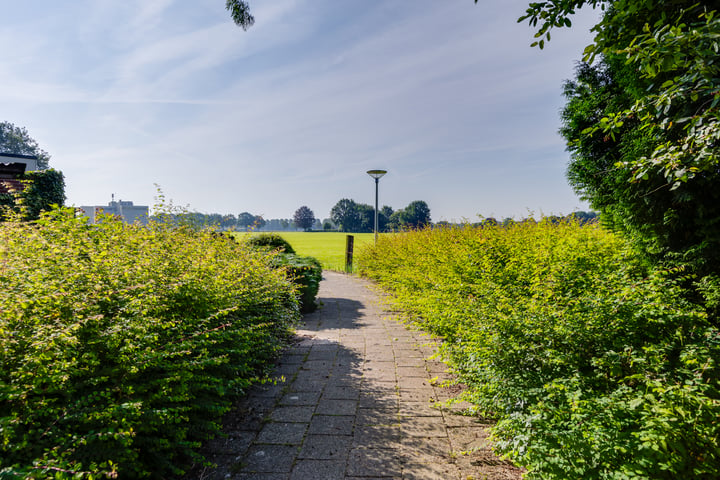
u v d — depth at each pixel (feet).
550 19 10.59
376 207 48.19
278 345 15.29
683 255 11.16
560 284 12.10
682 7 9.47
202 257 13.96
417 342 18.53
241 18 14.23
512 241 22.74
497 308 11.00
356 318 24.43
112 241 12.79
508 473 8.23
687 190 10.50
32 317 6.90
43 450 5.58
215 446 9.37
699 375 6.68
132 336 7.95
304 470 8.43
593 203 15.66
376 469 8.45
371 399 12.16
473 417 10.87
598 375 7.88
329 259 75.61
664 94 7.88
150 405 7.66
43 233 11.97
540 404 7.29
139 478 7.30
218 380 9.43
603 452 6.20
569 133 15.94
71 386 6.50
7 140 147.02
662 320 8.29
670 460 5.73
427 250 28.19
